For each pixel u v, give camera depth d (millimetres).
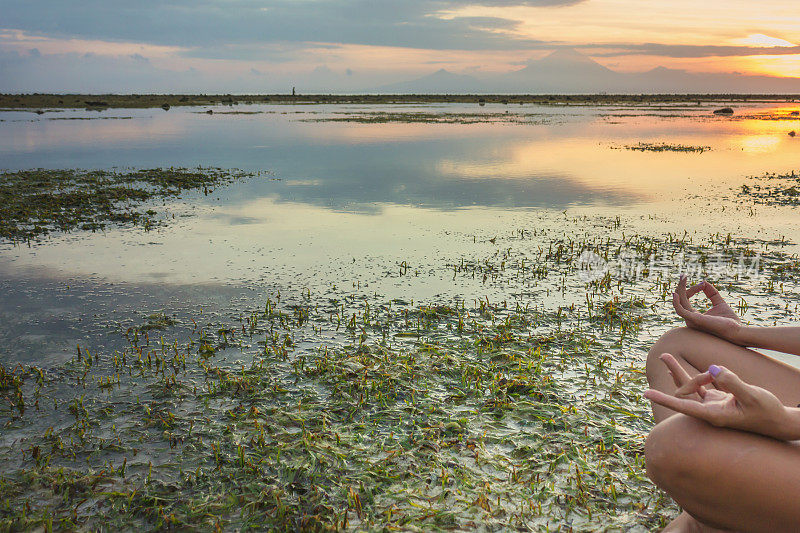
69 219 10117
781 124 38062
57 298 6070
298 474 3084
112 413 3812
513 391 4059
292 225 9625
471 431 3537
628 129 33031
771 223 9531
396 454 3254
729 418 1640
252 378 4262
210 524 2723
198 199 12164
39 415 3807
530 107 71750
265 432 3535
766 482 1607
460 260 7465
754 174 15273
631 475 3029
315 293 6215
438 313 5602
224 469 3162
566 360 4570
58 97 94688
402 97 121875
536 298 6051
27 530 2674
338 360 4562
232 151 21844
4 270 7074
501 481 3023
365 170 16500
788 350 2154
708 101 99250
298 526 2668
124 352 4770
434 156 19875
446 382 4234
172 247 8211
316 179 14852
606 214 10344
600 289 6312
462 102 95000
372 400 3957
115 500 2902
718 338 2303
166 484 3020
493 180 14469
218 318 5523
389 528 2619
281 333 5160
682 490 1761
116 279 6719
